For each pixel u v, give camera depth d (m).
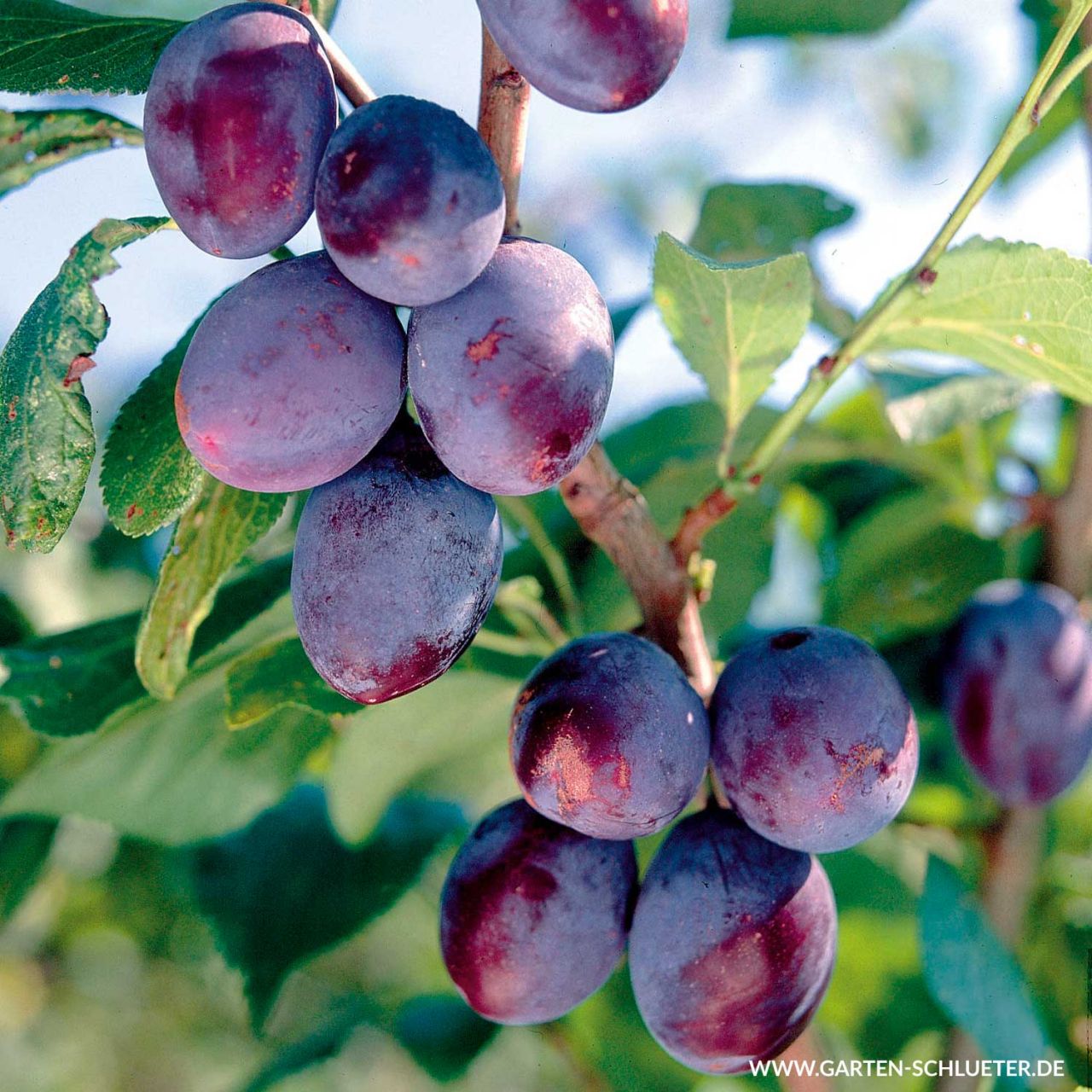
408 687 0.46
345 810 0.60
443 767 0.66
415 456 0.46
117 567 0.72
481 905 0.49
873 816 0.48
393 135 0.43
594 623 0.61
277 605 0.55
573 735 0.47
